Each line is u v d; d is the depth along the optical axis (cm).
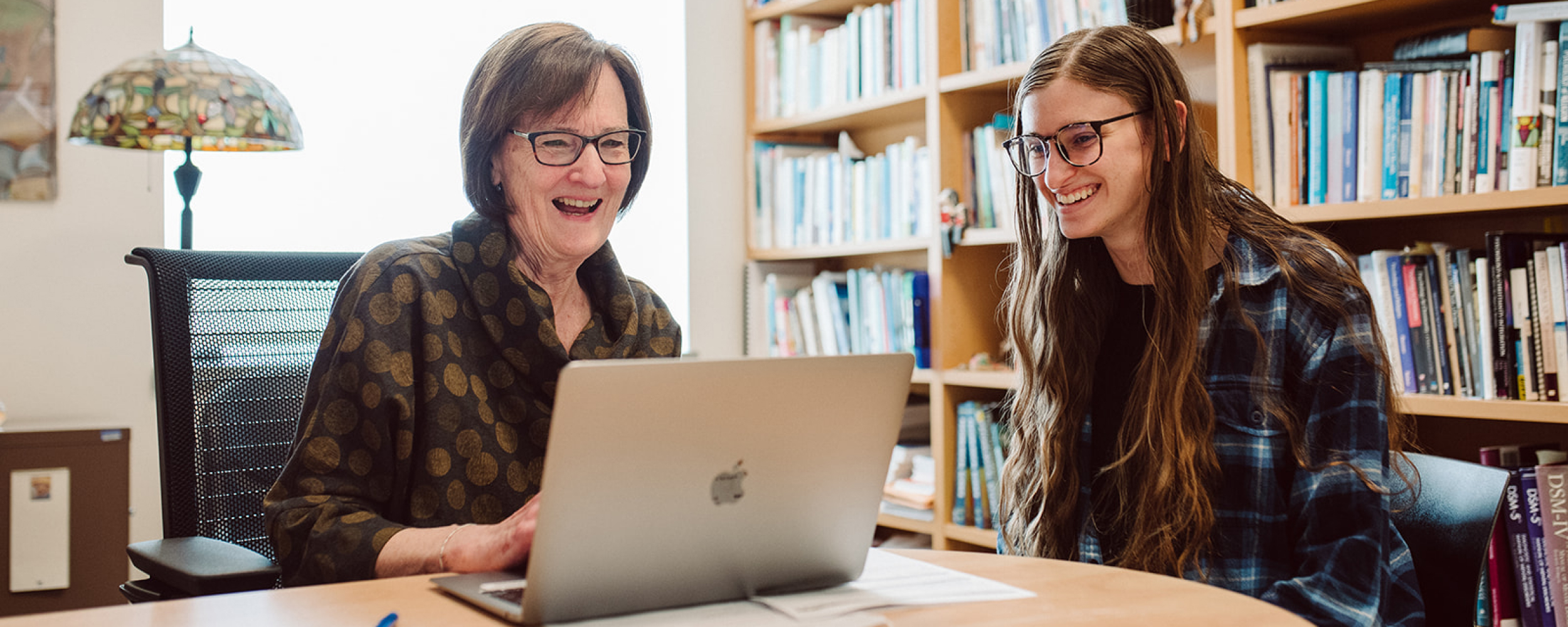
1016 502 148
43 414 234
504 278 126
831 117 289
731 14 318
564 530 74
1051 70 134
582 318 140
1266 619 78
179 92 200
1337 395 118
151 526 243
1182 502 123
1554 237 165
